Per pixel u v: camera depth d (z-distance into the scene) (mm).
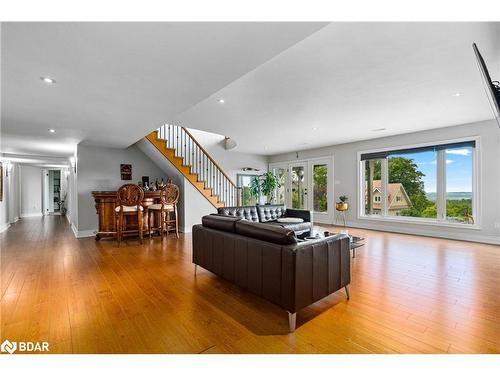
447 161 5273
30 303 2283
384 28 1991
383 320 2006
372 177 6527
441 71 2734
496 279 2865
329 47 2268
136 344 1701
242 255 2371
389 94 3391
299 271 1896
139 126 3971
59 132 4363
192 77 2287
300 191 8188
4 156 6789
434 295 2457
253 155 8812
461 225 4996
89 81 2361
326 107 3920
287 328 1903
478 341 1723
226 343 1719
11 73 2191
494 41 2172
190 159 6555
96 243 4797
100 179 5750
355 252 4059
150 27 1574
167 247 4488
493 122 4605
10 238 5270
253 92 3320
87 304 2273
